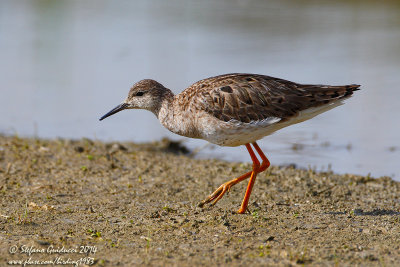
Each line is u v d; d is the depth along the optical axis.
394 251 8.40
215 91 10.38
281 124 10.30
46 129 17.47
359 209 10.70
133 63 22.36
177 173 13.48
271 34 25.73
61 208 10.61
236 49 23.80
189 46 24.27
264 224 9.69
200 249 8.45
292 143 16.58
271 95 10.21
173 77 20.28
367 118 18.17
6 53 23.66
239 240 8.86
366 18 27.61
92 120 18.30
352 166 14.59
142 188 12.13
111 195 11.59
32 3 32.22
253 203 11.03
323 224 9.73
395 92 19.53
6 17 29.00
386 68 21.27
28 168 13.38
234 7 30.58
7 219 9.86
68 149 15.30
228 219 9.95
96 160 14.40
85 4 32.16
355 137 16.84
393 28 26.08
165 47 24.31
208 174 13.43
